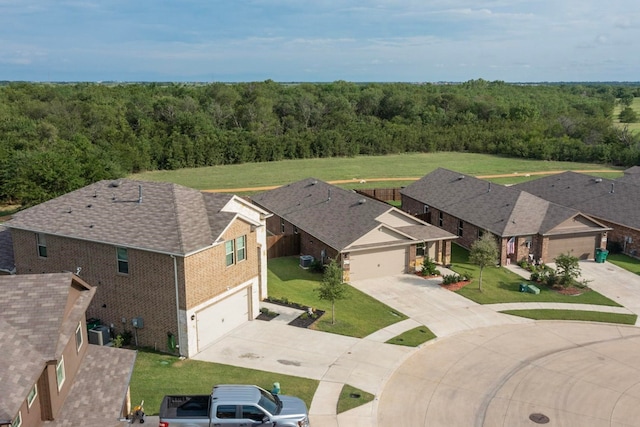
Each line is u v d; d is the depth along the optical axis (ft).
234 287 83.56
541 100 529.45
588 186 156.76
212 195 89.61
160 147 273.13
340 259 108.88
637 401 67.15
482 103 431.43
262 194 151.94
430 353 79.20
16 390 41.09
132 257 76.89
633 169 194.80
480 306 98.32
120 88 430.61
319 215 127.44
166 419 53.11
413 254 115.96
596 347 82.74
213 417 52.95
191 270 74.08
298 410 55.77
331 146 317.63
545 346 82.64
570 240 126.82
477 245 106.73
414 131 342.64
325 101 419.13
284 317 89.81
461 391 68.54
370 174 261.65
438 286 108.17
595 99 579.07
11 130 251.39
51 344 47.19
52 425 47.67
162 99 356.18
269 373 71.10
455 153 336.70
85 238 79.41
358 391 67.46
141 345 79.10
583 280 112.68
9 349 45.24
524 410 64.49
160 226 78.64
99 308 81.66
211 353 76.74
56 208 88.22
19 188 161.38
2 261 91.20
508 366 75.72
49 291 52.90
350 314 92.48
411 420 61.72
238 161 294.46
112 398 52.42
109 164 197.77
